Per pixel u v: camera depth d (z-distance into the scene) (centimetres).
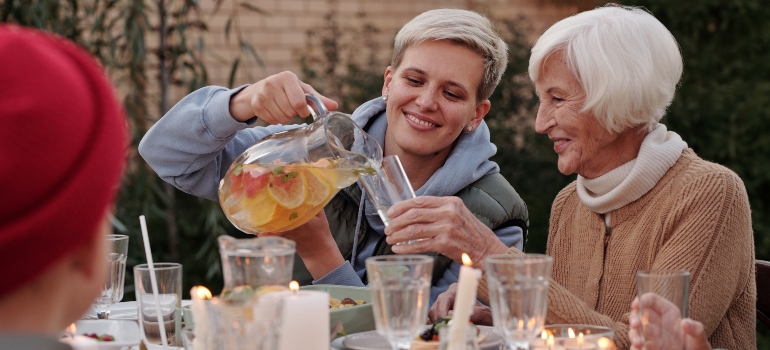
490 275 134
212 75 575
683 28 487
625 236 202
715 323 186
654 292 141
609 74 191
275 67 593
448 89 229
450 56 228
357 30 603
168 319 171
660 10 490
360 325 170
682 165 198
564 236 223
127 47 413
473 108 237
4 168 76
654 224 196
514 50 562
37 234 77
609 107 193
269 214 184
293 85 197
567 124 200
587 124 198
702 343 141
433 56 228
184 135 221
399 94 231
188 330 149
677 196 193
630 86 191
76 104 81
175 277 172
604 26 195
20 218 77
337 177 181
